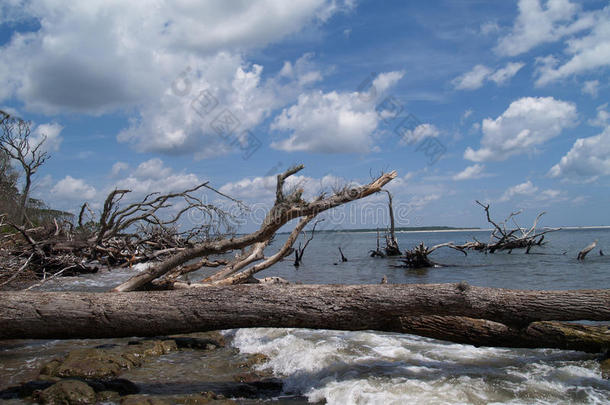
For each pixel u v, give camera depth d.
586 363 5.29
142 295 5.34
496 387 4.59
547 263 22.72
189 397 4.52
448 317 5.66
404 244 56.06
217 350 6.70
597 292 5.14
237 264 10.26
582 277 16.41
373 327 5.47
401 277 18.03
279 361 5.84
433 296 5.23
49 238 16.27
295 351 6.20
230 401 4.45
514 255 29.61
